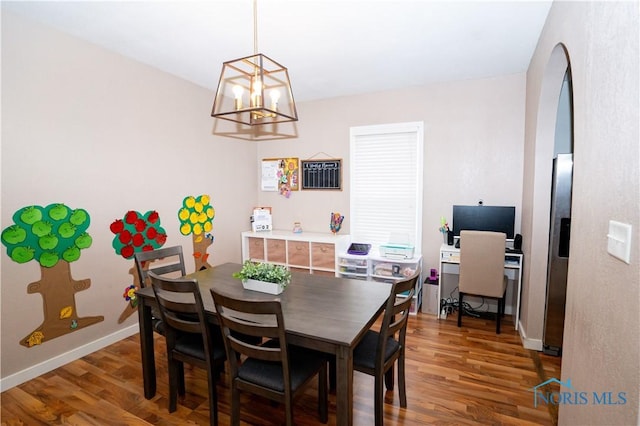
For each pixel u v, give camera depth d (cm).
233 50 284
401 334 201
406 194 394
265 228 454
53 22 236
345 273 387
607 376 112
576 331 146
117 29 247
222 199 410
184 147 355
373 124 399
